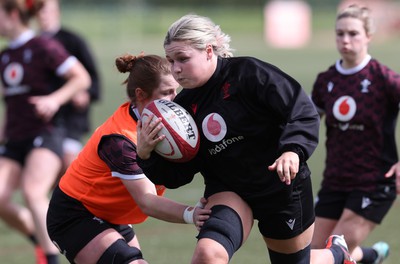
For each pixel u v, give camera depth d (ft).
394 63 273.54
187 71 46.21
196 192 106.22
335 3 558.56
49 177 74.69
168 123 46.55
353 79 64.03
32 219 73.15
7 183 74.84
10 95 77.92
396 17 501.15
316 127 45.62
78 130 85.61
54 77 79.36
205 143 47.42
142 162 48.21
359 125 63.00
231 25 507.71
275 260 51.21
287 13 459.32
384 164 63.00
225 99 46.78
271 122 47.03
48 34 92.17
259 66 46.55
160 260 73.20
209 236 45.37
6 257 77.30
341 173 63.52
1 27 78.79
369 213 62.18
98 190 51.34
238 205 47.44
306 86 212.23
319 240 63.46
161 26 473.26
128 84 51.60
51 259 71.46
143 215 53.36
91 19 475.72
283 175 43.60
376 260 65.72
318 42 470.39
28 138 75.92
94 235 50.80
